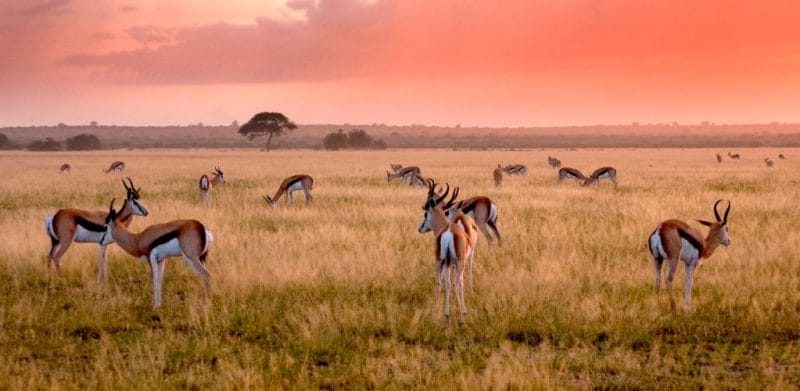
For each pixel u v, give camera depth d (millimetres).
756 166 66812
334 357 10891
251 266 16297
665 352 11031
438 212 15664
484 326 12141
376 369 10133
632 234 21109
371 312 12766
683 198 31172
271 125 150875
